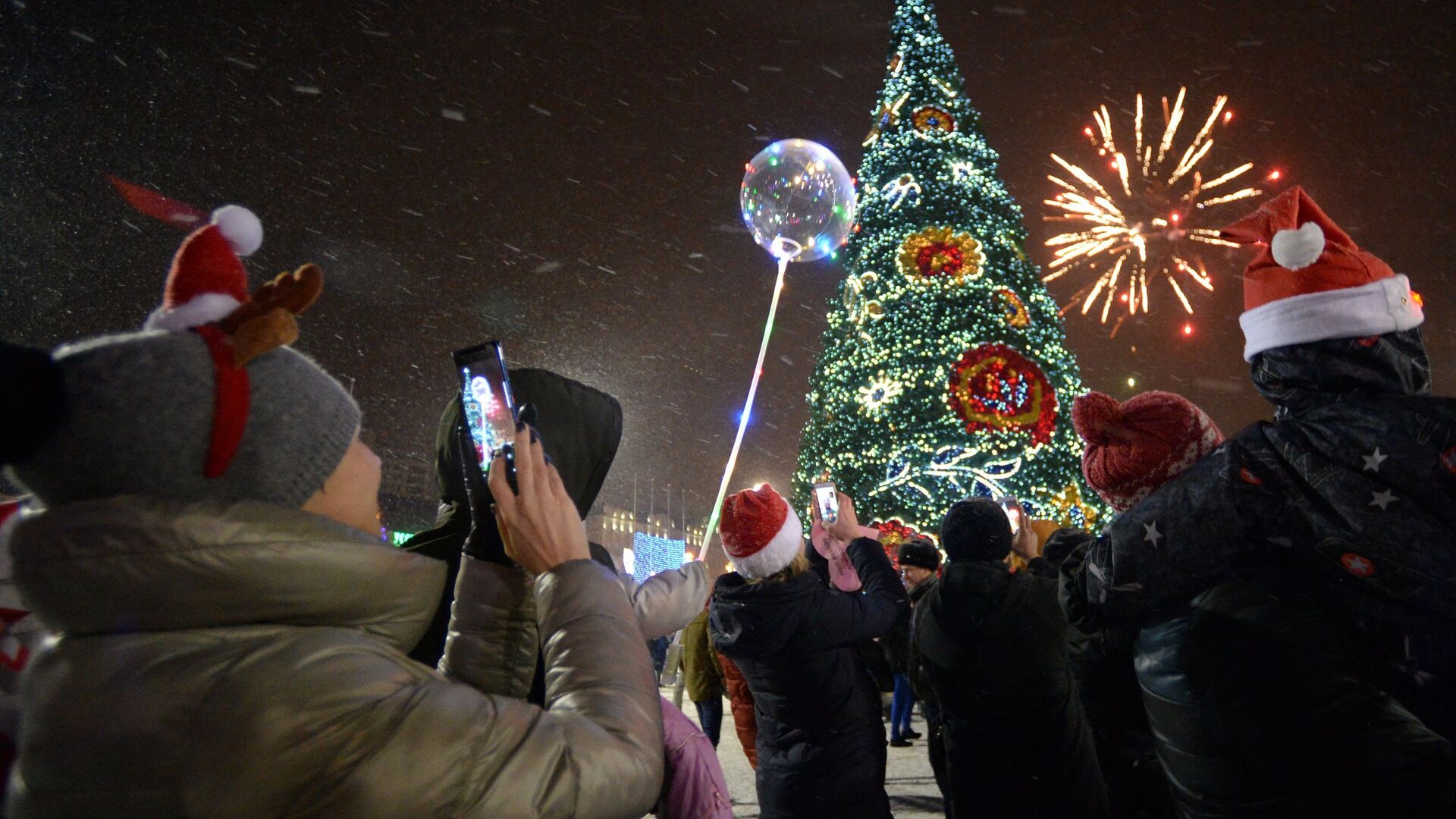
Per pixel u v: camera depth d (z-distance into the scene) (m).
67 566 0.89
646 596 2.00
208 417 0.94
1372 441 1.56
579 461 1.66
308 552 0.94
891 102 20.48
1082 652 2.42
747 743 4.75
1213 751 1.67
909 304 19.05
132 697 0.89
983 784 3.03
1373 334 1.69
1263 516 1.64
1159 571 1.73
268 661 0.91
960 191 19.56
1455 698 1.48
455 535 1.77
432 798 0.91
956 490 18.52
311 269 1.04
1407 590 1.50
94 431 0.91
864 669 3.31
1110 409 1.94
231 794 0.86
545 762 0.97
